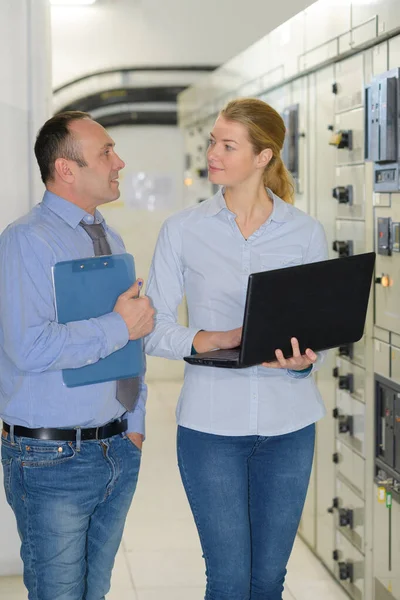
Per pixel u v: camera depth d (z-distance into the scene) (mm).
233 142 2162
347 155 3377
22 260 2025
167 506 4629
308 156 3984
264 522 2264
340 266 2088
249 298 1879
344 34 3271
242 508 2199
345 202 3408
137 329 2111
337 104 3492
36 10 3307
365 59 3156
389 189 2859
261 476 2252
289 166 4195
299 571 3703
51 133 2145
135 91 7770
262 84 4812
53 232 2109
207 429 2188
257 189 2254
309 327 2068
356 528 3330
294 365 2072
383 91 2805
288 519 2256
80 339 2020
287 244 2254
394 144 2805
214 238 2230
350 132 3330
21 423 2088
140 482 5055
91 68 7730
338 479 3572
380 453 3064
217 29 7742
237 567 2195
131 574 3676
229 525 2188
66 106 7746
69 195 2174
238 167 2178
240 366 1951
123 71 7746
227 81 6082
